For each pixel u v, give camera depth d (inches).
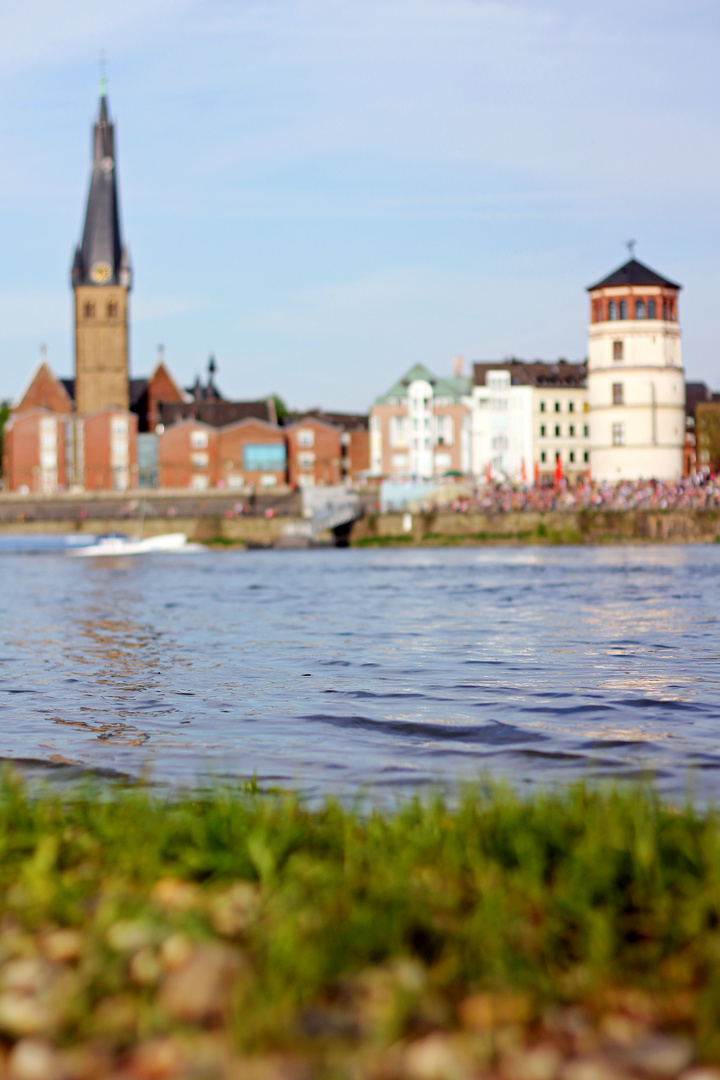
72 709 1185.4
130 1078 335.9
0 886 485.1
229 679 1434.5
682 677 1391.5
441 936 413.4
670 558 5492.1
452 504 7746.1
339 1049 345.1
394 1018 354.6
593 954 390.9
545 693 1267.2
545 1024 360.5
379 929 413.4
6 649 1852.9
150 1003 377.4
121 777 821.9
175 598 3270.2
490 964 389.4
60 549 7578.7
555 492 7652.6
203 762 881.5
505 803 563.8
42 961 407.5
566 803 592.7
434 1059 337.1
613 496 7485.2
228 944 414.9
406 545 7618.1
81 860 520.1
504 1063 338.6
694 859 459.8
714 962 379.2
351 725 1064.8
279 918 422.3
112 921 430.9
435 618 2427.4
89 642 1972.2
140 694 1298.0
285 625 2306.8
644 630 2053.4
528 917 429.1
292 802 601.9
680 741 952.3
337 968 390.9
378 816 574.6
